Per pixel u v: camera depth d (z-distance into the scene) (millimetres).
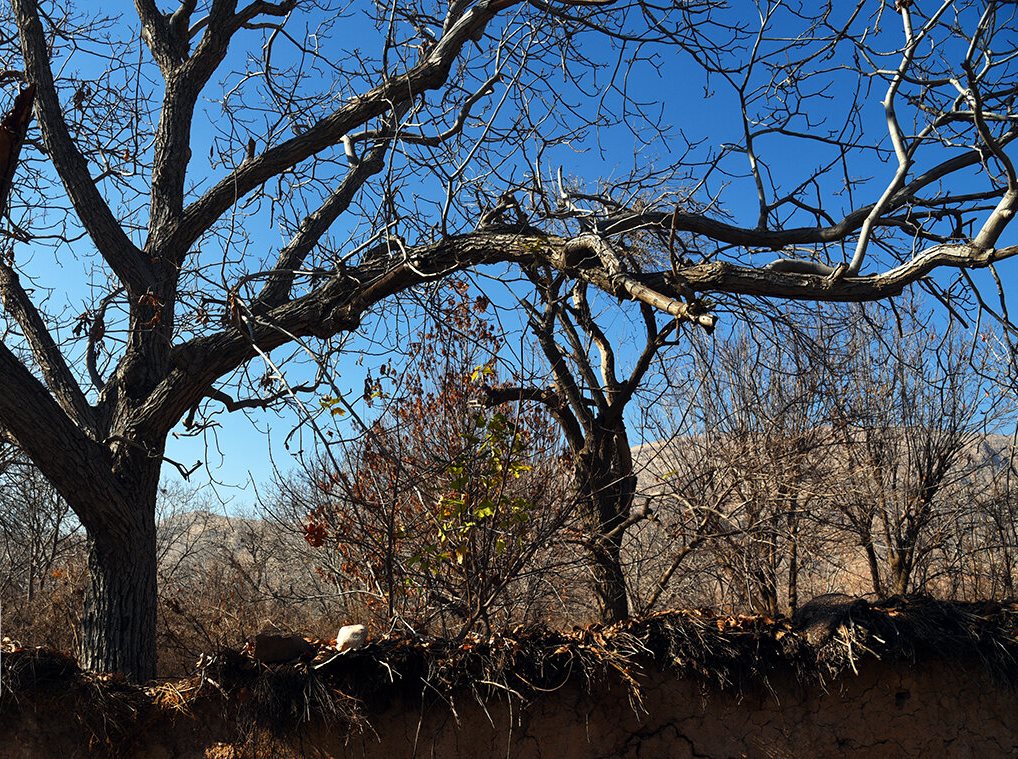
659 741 5844
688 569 8836
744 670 5930
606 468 8492
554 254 6195
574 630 6117
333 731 5484
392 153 6480
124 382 7023
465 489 6570
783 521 9281
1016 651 6129
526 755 5648
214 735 5543
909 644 5996
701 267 6047
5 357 5973
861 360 10898
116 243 7172
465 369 7312
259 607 9609
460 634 6023
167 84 8148
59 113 7418
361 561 7586
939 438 10547
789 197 7340
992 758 6062
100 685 5566
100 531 6445
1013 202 5180
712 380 9820
